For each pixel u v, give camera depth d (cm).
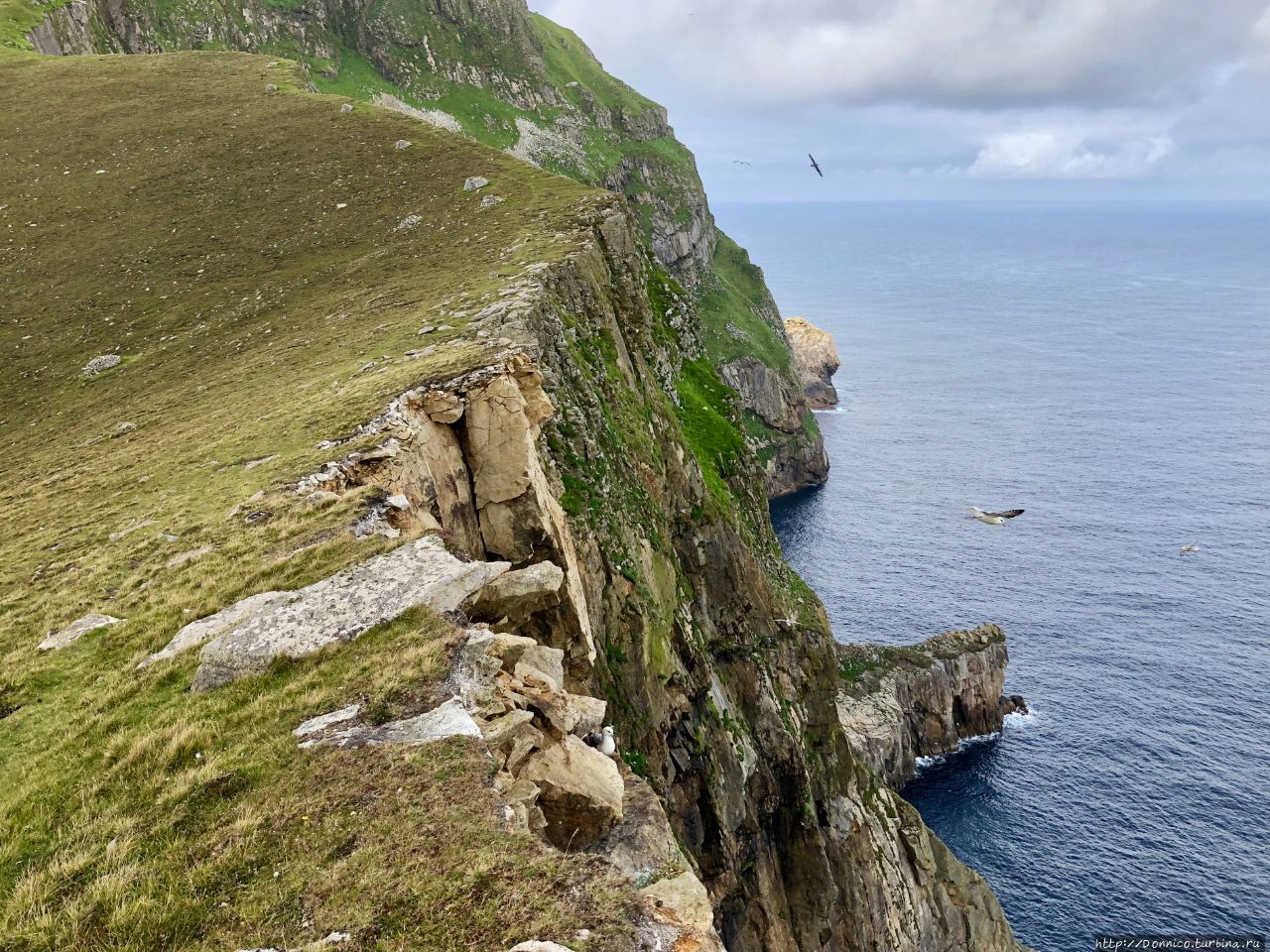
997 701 9125
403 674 1505
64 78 11794
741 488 6775
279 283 6688
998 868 7294
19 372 6128
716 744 4125
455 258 6078
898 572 12344
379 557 1919
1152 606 11219
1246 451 17950
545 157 18638
